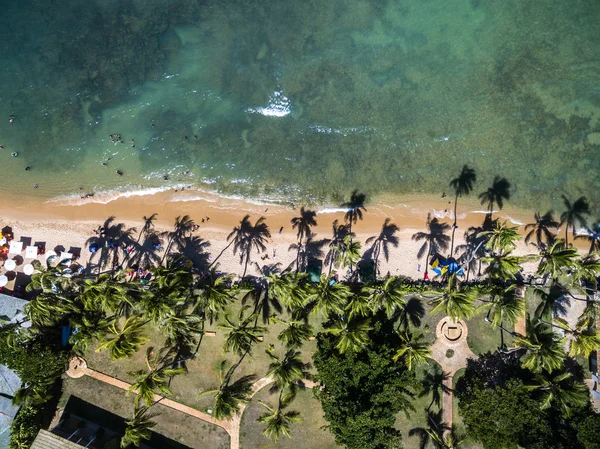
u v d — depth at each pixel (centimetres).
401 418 4181
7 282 4384
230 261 4400
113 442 4119
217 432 4225
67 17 4791
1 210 4556
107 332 4197
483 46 4584
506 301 3694
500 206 4381
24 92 4747
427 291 3888
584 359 4112
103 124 4697
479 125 4494
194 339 4312
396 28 4644
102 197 4575
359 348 3634
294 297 3747
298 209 4475
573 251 3559
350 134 4562
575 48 4516
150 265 4403
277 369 3912
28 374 3888
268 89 4672
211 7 4756
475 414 3725
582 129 4425
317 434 4181
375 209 4438
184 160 4619
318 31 4678
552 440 3666
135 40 4772
